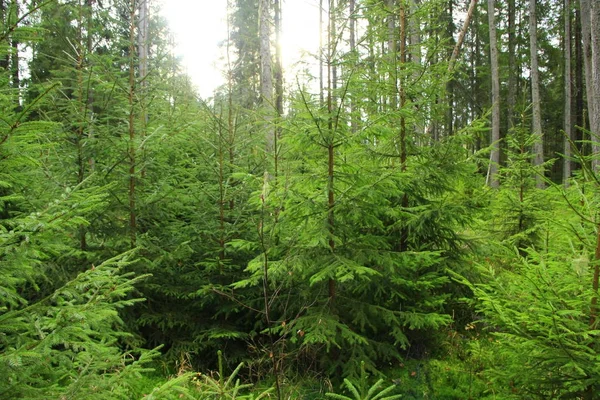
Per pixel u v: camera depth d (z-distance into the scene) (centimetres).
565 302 296
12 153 232
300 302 508
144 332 578
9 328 224
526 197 741
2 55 234
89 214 501
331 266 422
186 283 596
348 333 426
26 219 232
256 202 451
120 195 545
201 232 592
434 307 512
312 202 436
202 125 634
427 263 474
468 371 469
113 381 244
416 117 523
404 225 520
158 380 469
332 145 439
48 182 479
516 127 787
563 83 2577
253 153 686
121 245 560
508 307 346
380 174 451
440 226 548
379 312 473
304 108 429
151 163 550
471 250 566
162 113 655
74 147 534
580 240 309
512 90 2280
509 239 619
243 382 491
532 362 310
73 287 240
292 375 462
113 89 545
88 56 522
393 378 462
